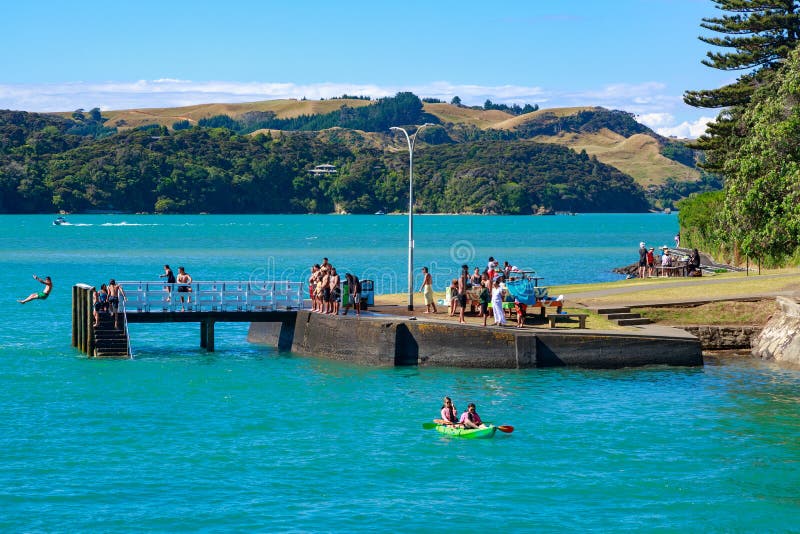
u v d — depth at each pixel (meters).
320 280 52.72
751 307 55.12
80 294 54.72
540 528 27.28
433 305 53.41
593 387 43.88
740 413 39.22
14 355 53.25
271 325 58.59
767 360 50.59
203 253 164.62
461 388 43.72
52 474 31.84
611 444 35.03
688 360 48.62
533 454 34.00
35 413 39.72
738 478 31.30
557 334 47.78
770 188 65.50
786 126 65.06
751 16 97.94
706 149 102.88
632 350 48.16
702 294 58.53
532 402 41.09
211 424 38.00
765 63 100.44
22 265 134.88
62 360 51.69
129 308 53.31
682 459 33.25
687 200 118.81
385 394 42.69
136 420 38.59
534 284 53.84
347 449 34.59
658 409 39.91
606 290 61.78
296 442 35.53
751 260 81.94
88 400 42.00
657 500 29.44
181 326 68.25
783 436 35.91
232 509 28.73
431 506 28.95
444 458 33.56
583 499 29.53
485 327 47.84
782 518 28.02
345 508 28.81
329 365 49.75
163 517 28.08
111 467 32.56
